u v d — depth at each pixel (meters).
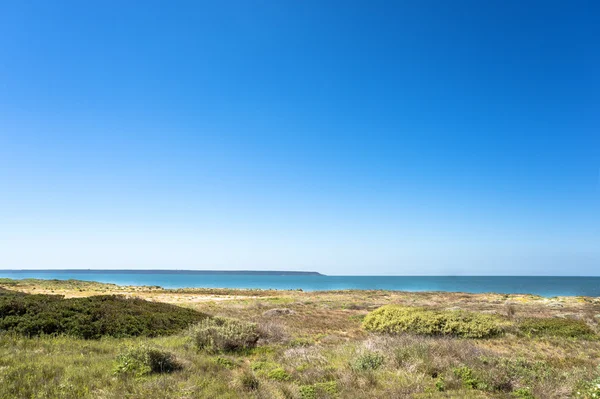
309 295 63.56
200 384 9.16
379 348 13.28
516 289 127.06
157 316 19.30
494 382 9.44
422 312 20.56
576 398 8.61
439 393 8.86
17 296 19.02
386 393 8.84
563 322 20.81
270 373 10.84
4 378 8.34
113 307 19.09
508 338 18.17
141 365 10.10
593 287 145.12
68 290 56.47
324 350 14.56
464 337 17.78
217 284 150.00
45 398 7.54
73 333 14.83
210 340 14.48
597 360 13.48
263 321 23.48
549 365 11.96
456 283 196.12
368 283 191.38
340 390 9.23
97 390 8.23
